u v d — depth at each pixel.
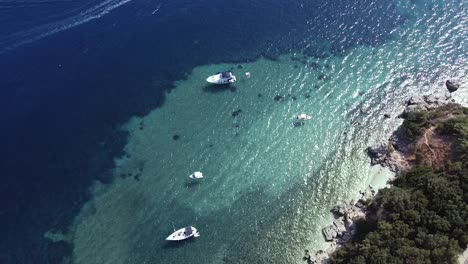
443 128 66.12
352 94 80.81
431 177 59.12
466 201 54.19
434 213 54.53
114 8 104.62
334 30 95.44
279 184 68.25
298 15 100.31
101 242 63.62
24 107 83.38
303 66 88.00
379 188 64.94
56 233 65.44
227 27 98.69
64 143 77.69
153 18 102.06
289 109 79.62
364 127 74.69
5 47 95.12
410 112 74.19
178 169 72.00
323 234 60.84
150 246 62.38
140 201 68.25
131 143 77.06
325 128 75.50
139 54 93.62
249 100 82.19
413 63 85.19
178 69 90.06
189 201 67.38
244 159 72.38
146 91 86.00
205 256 60.50
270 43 94.06
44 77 88.81
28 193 70.94
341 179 67.56
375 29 94.25
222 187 68.69
